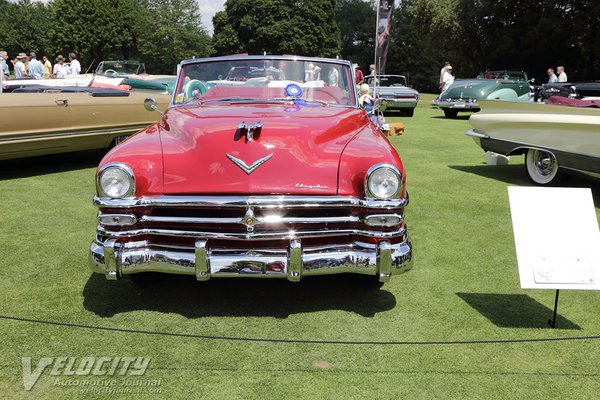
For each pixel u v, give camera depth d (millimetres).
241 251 2850
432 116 17141
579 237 2943
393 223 2855
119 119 7027
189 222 2834
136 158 2891
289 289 3449
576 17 30297
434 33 39219
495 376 2508
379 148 2982
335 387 2395
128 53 60156
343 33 70625
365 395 2338
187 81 4391
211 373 2492
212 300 3271
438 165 7957
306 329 2922
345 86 4305
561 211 2963
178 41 60062
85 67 56219
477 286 3561
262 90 4160
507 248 4301
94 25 53906
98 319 2998
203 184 2834
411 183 6660
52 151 6414
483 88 15570
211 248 2873
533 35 31969
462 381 2461
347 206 2828
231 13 53750
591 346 2801
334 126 3217
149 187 2865
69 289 3400
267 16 52875
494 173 7336
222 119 3209
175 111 3727
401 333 2898
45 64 19453
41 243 4230
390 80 18891
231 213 2861
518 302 3326
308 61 4355
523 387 2422
